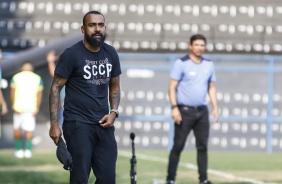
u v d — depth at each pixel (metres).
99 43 12.22
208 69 19.70
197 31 46.41
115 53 12.63
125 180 22.33
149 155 34.88
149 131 40.38
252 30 46.34
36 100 32.94
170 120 39.69
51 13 46.28
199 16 46.56
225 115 40.41
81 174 12.27
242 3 46.44
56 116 12.35
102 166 12.42
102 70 12.43
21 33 45.94
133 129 40.31
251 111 40.44
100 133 12.41
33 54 38.53
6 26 45.97
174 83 19.61
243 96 40.41
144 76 40.06
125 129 40.31
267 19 46.44
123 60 40.03
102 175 12.44
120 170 25.97
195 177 23.58
